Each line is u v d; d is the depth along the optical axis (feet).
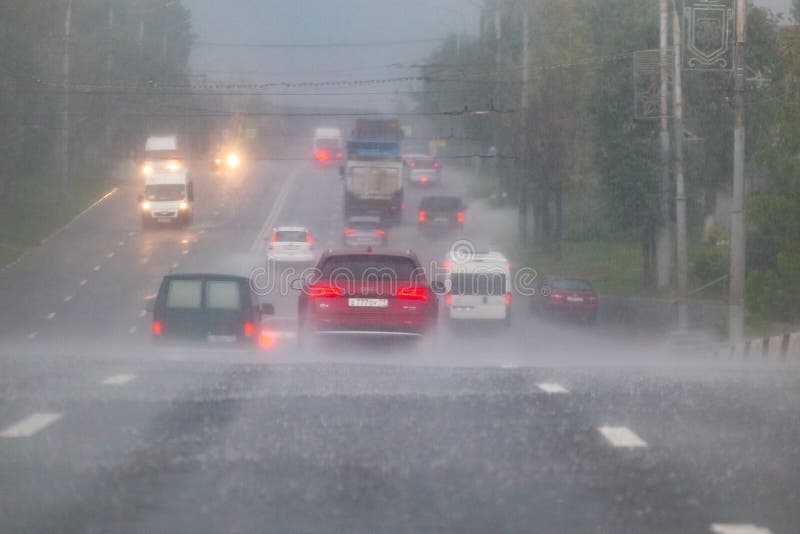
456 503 40.96
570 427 56.18
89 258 354.54
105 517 38.78
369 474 45.55
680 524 38.29
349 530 37.32
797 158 187.21
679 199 219.41
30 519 38.52
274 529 37.40
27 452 49.44
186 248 370.94
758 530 37.65
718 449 50.83
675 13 220.64
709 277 288.71
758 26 280.92
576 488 43.27
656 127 301.43
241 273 320.91
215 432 54.39
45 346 179.22
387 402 64.44
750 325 190.08
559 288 270.46
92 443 51.52
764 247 203.51
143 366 85.20
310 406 62.69
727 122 299.58
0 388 69.41
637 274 339.98
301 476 45.09
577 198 456.45
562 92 361.30
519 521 38.55
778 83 216.74
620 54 304.30
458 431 54.95
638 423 57.47
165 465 46.98
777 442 52.54
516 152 376.27
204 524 37.96
